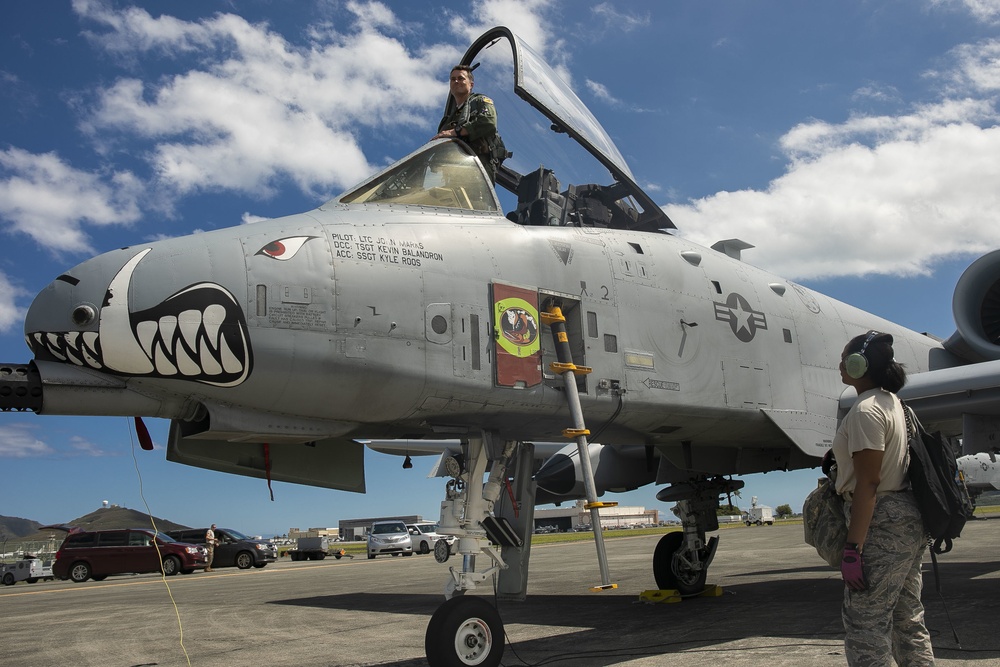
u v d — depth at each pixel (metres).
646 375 5.84
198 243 4.48
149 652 6.88
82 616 10.42
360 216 5.08
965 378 6.72
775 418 6.80
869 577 2.98
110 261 4.34
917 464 3.04
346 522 95.69
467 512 5.31
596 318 5.67
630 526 102.25
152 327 4.17
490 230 5.46
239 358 4.30
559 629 6.66
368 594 11.63
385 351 4.64
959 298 8.34
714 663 4.76
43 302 4.26
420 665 5.55
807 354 7.48
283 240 4.62
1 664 6.62
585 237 5.98
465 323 4.98
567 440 6.23
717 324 6.58
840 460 3.14
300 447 5.40
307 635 7.39
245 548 26.02
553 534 65.44
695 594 8.41
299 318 4.45
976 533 20.77
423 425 5.20
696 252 6.89
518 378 5.12
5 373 4.11
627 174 6.80
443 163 5.73
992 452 6.95
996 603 6.78
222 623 8.73
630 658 5.11
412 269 4.88
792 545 19.47
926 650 3.21
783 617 6.60
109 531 22.83
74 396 4.22
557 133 6.51
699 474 8.20
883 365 3.15
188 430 4.77
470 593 10.39
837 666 4.48
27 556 31.72
